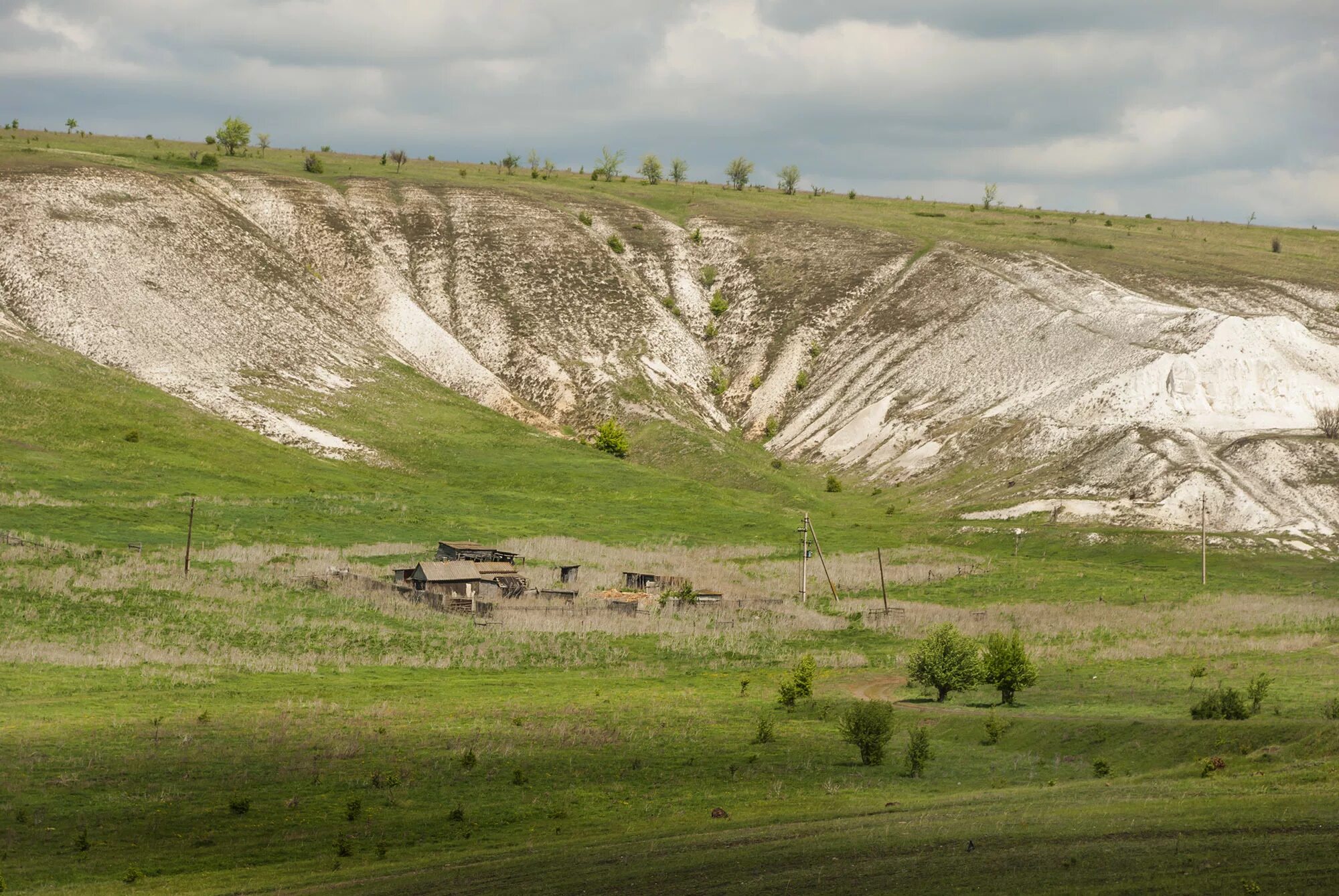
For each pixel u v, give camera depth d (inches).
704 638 3563.0
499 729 2359.7
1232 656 3046.3
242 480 5280.5
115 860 1556.3
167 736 2228.1
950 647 2716.5
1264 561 4724.4
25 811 1736.0
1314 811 1268.5
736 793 1865.2
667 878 1283.2
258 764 2058.3
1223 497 5324.8
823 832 1454.2
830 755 2150.6
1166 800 1432.1
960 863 1228.5
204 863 1541.6
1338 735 1706.4
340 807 1808.6
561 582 4237.2
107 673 2765.7
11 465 4808.1
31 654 2842.0
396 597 3811.5
